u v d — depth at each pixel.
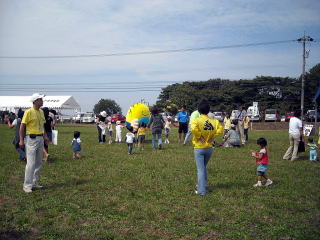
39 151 7.60
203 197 6.91
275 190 7.46
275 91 65.88
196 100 66.06
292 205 6.33
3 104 47.47
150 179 8.52
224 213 5.91
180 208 6.23
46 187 7.77
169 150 14.30
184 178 8.63
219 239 4.91
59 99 48.09
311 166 10.59
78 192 7.36
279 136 22.64
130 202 6.57
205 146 7.07
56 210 6.05
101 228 5.27
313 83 57.38
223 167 10.16
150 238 4.91
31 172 7.33
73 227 5.32
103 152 13.67
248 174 9.17
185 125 17.08
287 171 9.70
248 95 66.12
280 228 5.22
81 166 10.30
